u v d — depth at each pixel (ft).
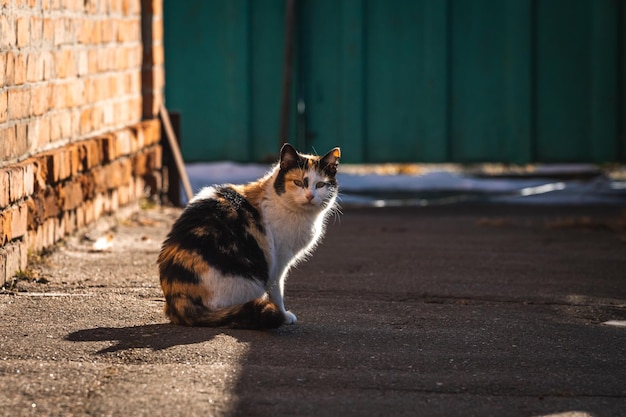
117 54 43.04
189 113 60.13
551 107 59.98
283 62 59.52
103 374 20.25
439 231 44.39
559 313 28.04
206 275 23.97
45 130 33.71
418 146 60.13
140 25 47.14
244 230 25.04
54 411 18.21
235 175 58.39
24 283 29.14
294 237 26.32
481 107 59.88
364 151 60.13
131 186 43.98
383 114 59.98
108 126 41.93
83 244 36.04
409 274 33.60
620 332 25.61
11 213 28.81
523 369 21.71
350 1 58.75
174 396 19.06
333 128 59.93
